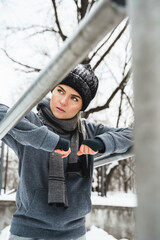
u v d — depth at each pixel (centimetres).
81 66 131
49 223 114
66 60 40
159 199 15
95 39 33
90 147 106
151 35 16
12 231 115
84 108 133
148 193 15
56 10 722
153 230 14
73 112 126
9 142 120
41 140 96
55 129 124
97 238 228
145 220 15
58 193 112
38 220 114
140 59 17
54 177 114
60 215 115
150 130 16
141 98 16
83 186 125
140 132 16
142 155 16
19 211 117
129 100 672
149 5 17
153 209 15
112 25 30
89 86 131
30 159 116
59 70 44
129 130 126
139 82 17
